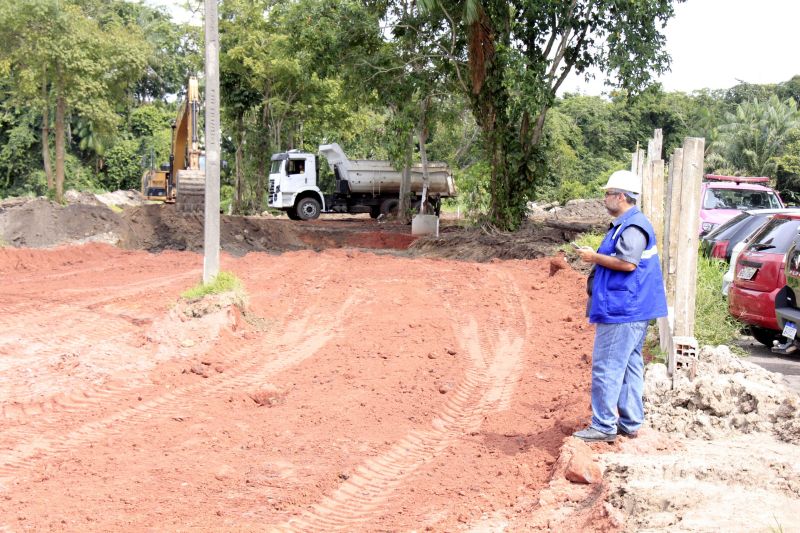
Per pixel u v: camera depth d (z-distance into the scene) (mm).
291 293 14789
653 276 6348
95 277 17062
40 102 39062
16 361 9773
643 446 6215
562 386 8859
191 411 8031
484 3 24422
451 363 10031
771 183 43156
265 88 45781
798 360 10383
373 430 7449
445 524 5254
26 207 21969
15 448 6879
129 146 69000
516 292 14734
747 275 11000
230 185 58406
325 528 5297
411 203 40375
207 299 11688
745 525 4340
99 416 7848
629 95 24688
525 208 26781
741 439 6336
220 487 6008
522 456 6488
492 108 25672
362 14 27969
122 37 35688
